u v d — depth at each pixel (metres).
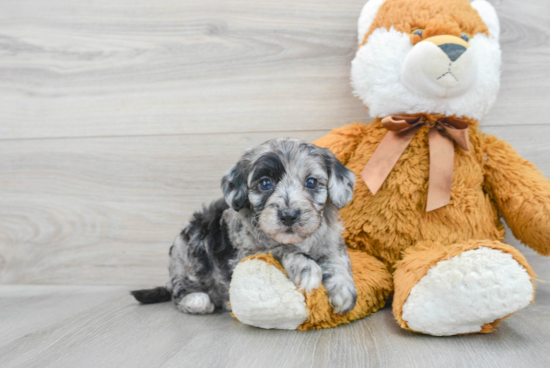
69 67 0.83
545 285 0.74
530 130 0.75
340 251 0.61
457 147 0.66
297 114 0.79
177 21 0.81
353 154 0.69
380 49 0.66
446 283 0.52
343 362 0.49
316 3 0.79
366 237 0.67
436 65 0.61
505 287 0.51
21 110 0.85
